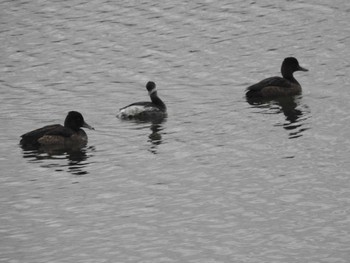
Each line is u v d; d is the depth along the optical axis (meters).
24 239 26.20
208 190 28.88
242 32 44.28
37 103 38.69
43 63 43.16
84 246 25.58
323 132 33.12
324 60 40.59
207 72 40.69
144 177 30.22
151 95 36.56
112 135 34.47
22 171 31.30
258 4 47.25
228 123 34.88
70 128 34.09
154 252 25.00
